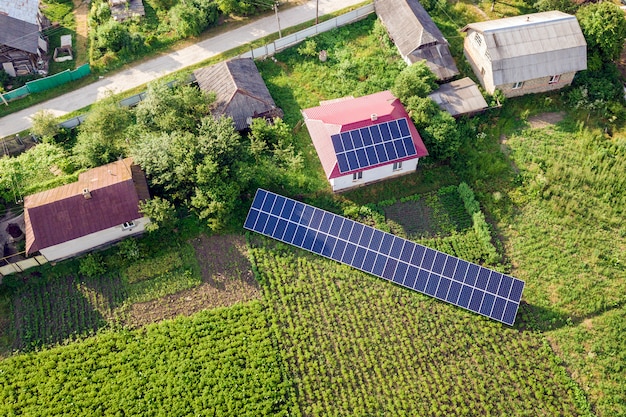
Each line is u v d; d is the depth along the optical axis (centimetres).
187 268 4884
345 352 4428
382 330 4528
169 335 4497
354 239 4869
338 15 7006
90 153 5306
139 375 4294
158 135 5291
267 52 6456
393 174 5375
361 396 4219
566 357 4397
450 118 5325
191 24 6681
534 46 5812
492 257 4859
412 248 4766
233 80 5731
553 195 5262
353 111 5347
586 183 5331
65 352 4400
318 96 6066
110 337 4497
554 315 4597
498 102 5834
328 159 5103
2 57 6266
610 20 5844
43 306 4681
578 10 6256
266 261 4897
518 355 4397
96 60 6575
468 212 5194
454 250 4969
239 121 5600
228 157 5072
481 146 5606
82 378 4275
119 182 4822
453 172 5456
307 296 4697
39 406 4144
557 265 4856
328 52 6494
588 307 4625
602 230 5066
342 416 4122
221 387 4231
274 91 6116
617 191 5266
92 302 4697
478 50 6053
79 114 6025
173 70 6438
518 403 4181
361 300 4691
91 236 4800
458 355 4412
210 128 5100
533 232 5053
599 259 4875
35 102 6181
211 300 4716
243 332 4506
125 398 4184
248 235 5041
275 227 4978
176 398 4184
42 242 4634
